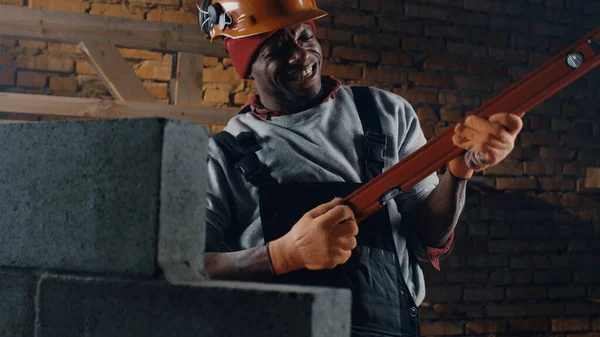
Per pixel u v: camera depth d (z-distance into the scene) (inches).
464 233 149.5
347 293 35.5
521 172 155.0
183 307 36.2
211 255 56.9
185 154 38.9
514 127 47.5
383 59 149.6
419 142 64.7
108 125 39.1
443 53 153.7
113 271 38.6
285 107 62.7
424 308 145.3
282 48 60.1
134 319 37.5
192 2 139.0
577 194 158.2
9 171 43.3
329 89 64.1
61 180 40.9
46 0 130.6
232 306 35.0
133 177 38.0
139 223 37.6
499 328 148.9
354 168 60.6
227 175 61.5
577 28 163.6
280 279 56.5
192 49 127.3
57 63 132.0
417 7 152.8
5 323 42.9
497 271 150.4
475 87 155.3
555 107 159.2
